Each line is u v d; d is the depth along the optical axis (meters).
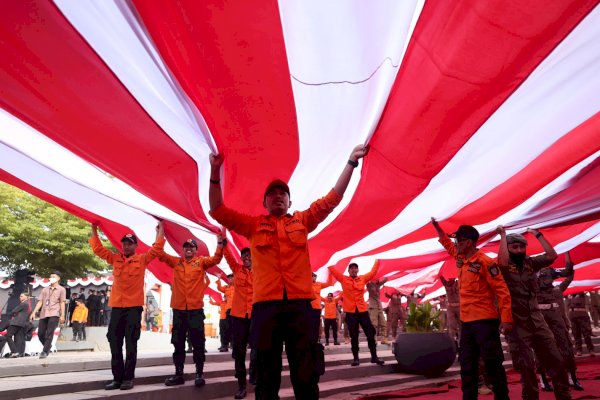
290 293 2.73
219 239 6.04
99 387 5.29
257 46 3.04
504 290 4.24
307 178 5.07
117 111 3.63
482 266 4.39
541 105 3.80
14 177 4.97
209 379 6.23
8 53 3.00
